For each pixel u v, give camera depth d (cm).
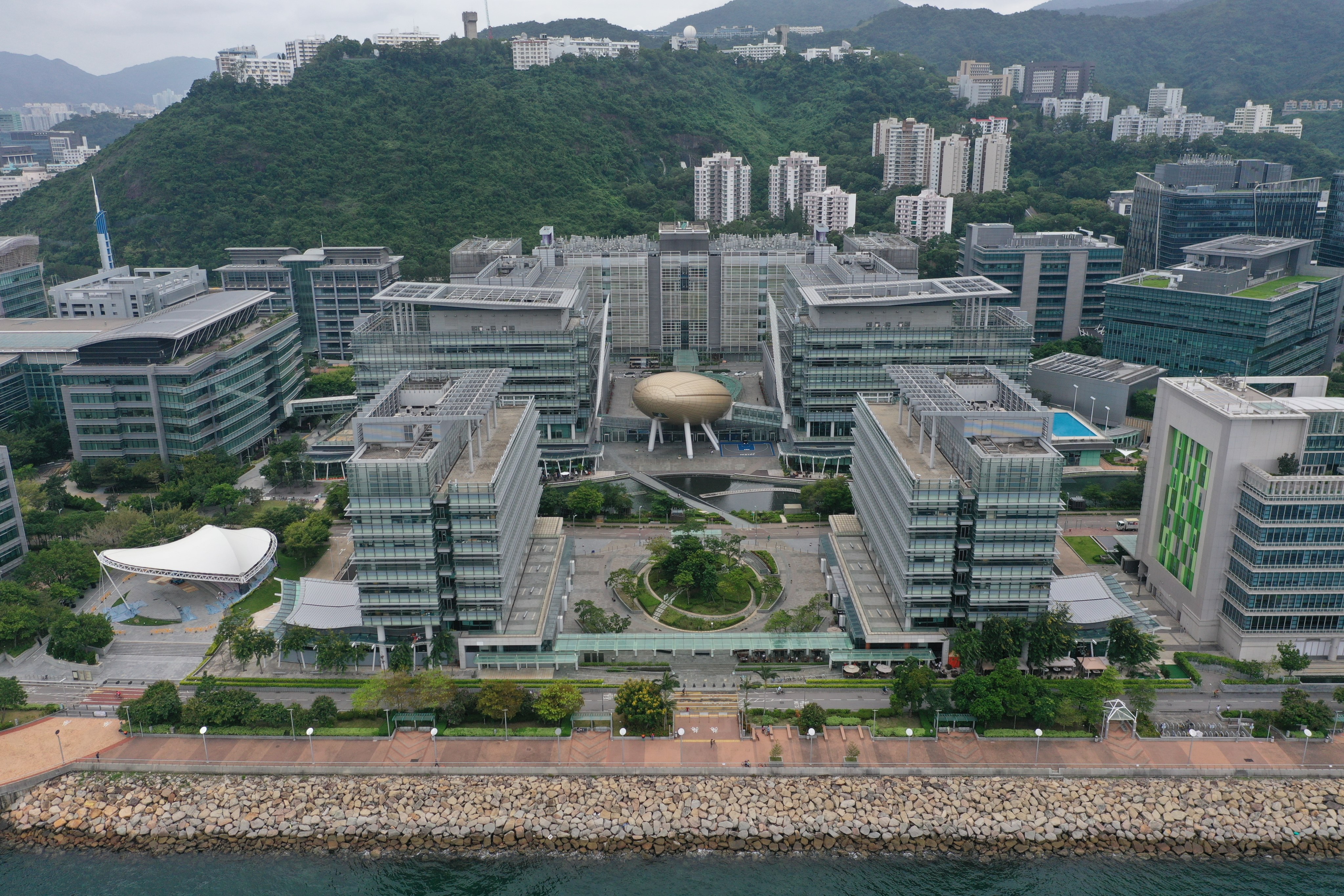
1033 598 18200
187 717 17112
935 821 15300
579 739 16962
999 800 15625
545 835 15175
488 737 16975
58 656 19512
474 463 19388
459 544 18175
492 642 18688
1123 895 14112
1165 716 17400
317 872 14612
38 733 17312
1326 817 15325
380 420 18788
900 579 18550
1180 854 14850
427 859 14825
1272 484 17625
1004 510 17550
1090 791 15800
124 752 16750
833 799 15700
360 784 16088
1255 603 18338
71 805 15800
